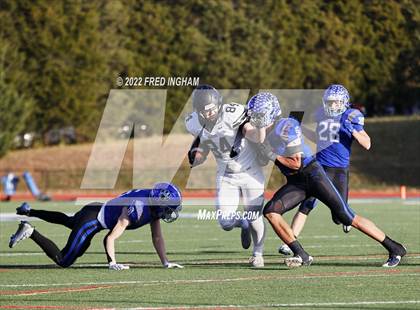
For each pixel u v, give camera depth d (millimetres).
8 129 89312
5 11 93312
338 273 25562
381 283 23422
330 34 93875
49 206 64062
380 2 94625
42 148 94062
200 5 93812
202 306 20109
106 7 94250
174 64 92000
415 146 91688
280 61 92500
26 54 94188
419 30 93688
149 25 93500
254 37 91688
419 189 85125
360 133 29438
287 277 24844
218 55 91000
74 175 86312
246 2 94250
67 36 94000
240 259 30547
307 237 38438
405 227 43219
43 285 24047
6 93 88938
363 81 94875
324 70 93812
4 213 57750
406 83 95000
